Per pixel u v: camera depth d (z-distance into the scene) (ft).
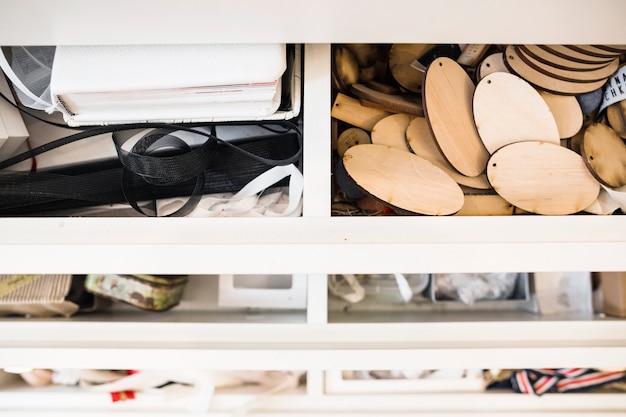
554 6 2.11
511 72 2.88
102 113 2.55
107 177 2.92
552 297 3.66
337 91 3.08
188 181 2.95
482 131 2.79
